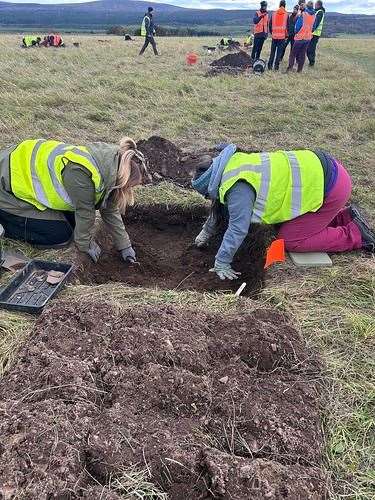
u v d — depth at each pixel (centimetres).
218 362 259
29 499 181
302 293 336
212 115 779
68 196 349
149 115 774
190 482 195
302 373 264
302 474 201
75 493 185
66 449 197
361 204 489
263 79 1109
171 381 234
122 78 1024
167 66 1334
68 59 1385
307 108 851
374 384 264
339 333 300
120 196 358
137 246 438
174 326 275
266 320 294
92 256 383
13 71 1065
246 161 343
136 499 189
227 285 385
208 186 348
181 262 425
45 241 380
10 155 364
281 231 372
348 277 354
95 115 757
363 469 221
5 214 370
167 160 546
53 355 248
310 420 231
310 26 1218
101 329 270
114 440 203
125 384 233
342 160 607
